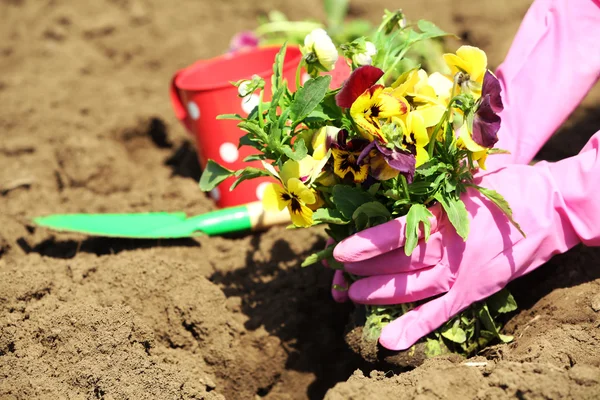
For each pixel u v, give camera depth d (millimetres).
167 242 1626
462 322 1431
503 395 1353
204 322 1520
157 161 1857
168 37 2396
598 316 1418
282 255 1619
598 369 1360
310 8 2510
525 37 1491
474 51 1373
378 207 1382
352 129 1377
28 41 2404
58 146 1836
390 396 1377
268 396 1530
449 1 2416
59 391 1419
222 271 1603
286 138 1385
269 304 1565
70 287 1524
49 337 1463
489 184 1430
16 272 1521
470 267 1411
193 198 1718
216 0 2609
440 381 1370
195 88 1636
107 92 2055
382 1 2469
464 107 1348
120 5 2594
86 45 2371
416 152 1351
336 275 1505
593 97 1894
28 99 1982
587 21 1464
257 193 1668
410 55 1812
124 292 1526
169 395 1431
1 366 1439
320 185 1398
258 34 2006
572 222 1415
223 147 1647
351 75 1343
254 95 1611
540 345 1397
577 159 1429
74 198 1746
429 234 1370
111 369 1438
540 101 1458
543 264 1480
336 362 1541
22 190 1737
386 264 1415
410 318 1419
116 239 1629
